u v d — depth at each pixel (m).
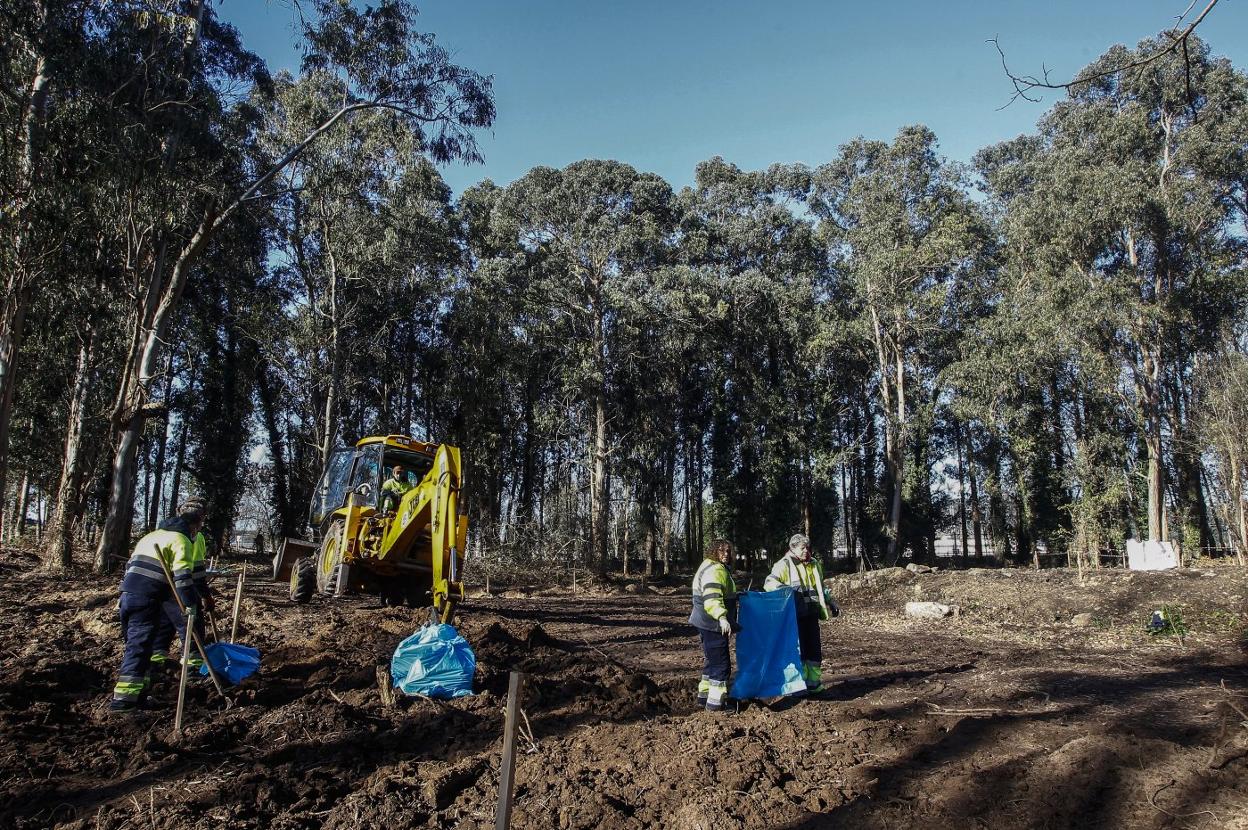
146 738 5.54
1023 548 41.28
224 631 10.16
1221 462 19.06
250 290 31.00
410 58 21.03
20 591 13.70
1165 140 30.12
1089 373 28.81
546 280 34.47
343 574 11.79
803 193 45.00
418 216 30.81
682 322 34.50
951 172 38.75
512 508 42.91
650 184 37.25
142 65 17.09
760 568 38.59
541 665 8.46
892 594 18.14
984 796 4.59
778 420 37.12
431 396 39.31
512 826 4.32
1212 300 28.20
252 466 38.44
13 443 28.17
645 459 39.03
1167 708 6.62
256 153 22.69
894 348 37.78
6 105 15.95
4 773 4.91
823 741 5.69
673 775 4.98
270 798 4.64
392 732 5.89
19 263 16.05
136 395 19.05
